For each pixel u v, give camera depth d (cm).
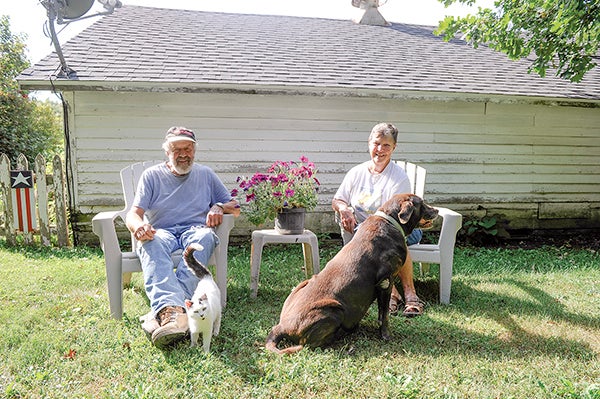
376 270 312
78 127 620
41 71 564
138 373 260
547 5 555
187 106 645
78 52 630
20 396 236
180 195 375
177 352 283
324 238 686
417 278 482
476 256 612
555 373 267
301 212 417
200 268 319
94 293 407
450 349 302
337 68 701
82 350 288
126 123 631
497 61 852
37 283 431
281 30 873
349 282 303
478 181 751
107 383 252
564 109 771
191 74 607
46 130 1625
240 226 676
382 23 1006
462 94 662
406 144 718
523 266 557
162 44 708
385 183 406
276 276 480
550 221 791
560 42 606
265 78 622
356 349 299
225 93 603
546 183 781
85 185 629
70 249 596
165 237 345
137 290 424
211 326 287
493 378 262
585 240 760
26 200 608
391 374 263
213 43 746
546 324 347
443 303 401
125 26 762
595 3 530
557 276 496
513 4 595
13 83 1653
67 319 344
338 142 693
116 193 636
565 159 784
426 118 720
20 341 302
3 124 1397
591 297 421
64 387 246
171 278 317
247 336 315
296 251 616
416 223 334
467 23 620
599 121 791
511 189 767
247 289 432
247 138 666
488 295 425
